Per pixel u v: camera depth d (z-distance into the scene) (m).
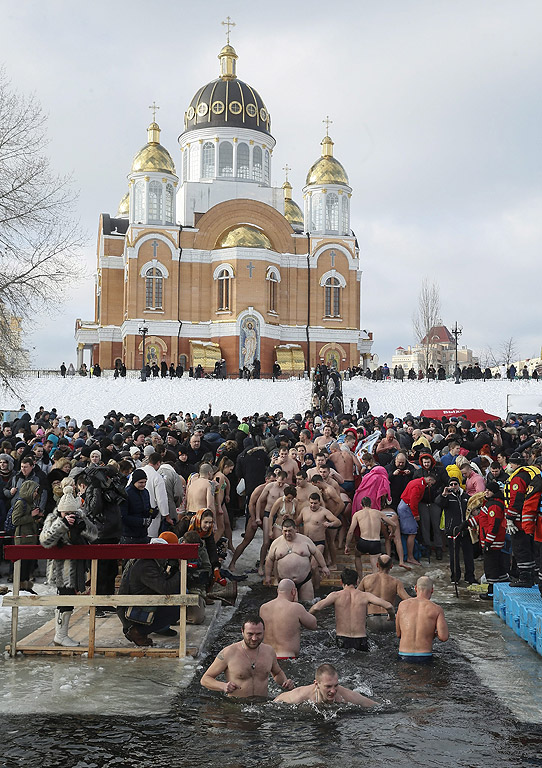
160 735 7.26
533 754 6.86
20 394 42.00
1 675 8.88
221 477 14.02
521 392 48.44
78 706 7.93
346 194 72.81
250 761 6.72
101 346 68.50
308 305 68.06
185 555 9.55
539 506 10.50
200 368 54.59
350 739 7.16
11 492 13.37
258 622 8.27
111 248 69.56
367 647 10.05
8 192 25.84
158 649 9.61
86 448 15.25
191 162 74.19
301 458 16.92
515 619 10.63
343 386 50.19
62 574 9.71
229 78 74.62
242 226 65.88
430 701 8.13
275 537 13.79
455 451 16.89
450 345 157.62
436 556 15.48
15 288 25.91
